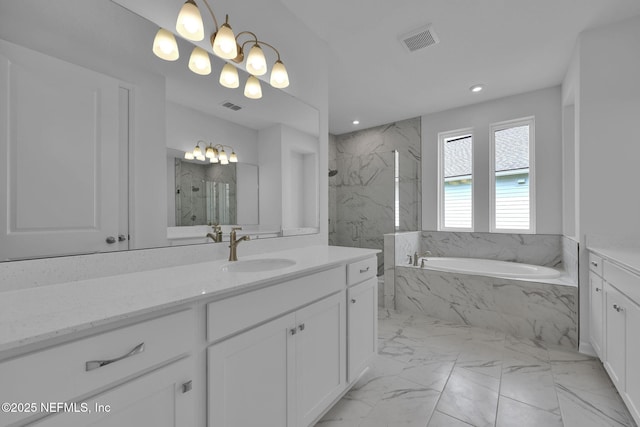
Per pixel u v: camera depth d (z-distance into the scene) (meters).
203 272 1.16
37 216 0.93
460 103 3.45
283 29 1.87
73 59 1.02
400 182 4.02
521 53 2.37
